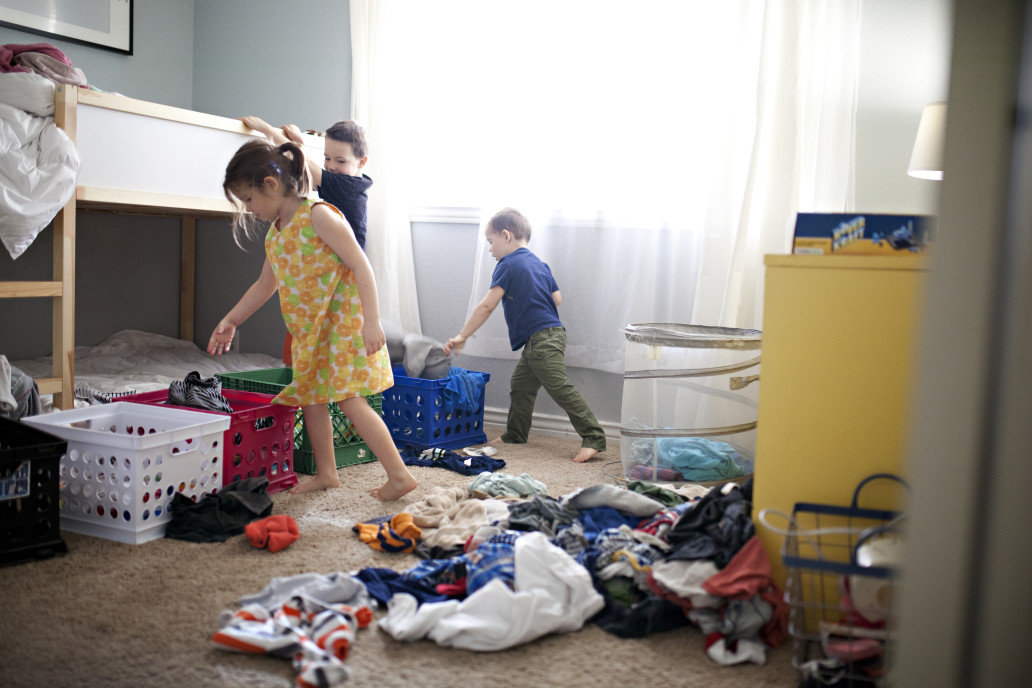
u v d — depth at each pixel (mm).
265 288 2148
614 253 2789
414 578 1438
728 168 2506
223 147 2555
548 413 3012
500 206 2949
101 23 3285
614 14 2727
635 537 1514
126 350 3334
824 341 1350
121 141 2262
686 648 1294
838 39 2350
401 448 2615
